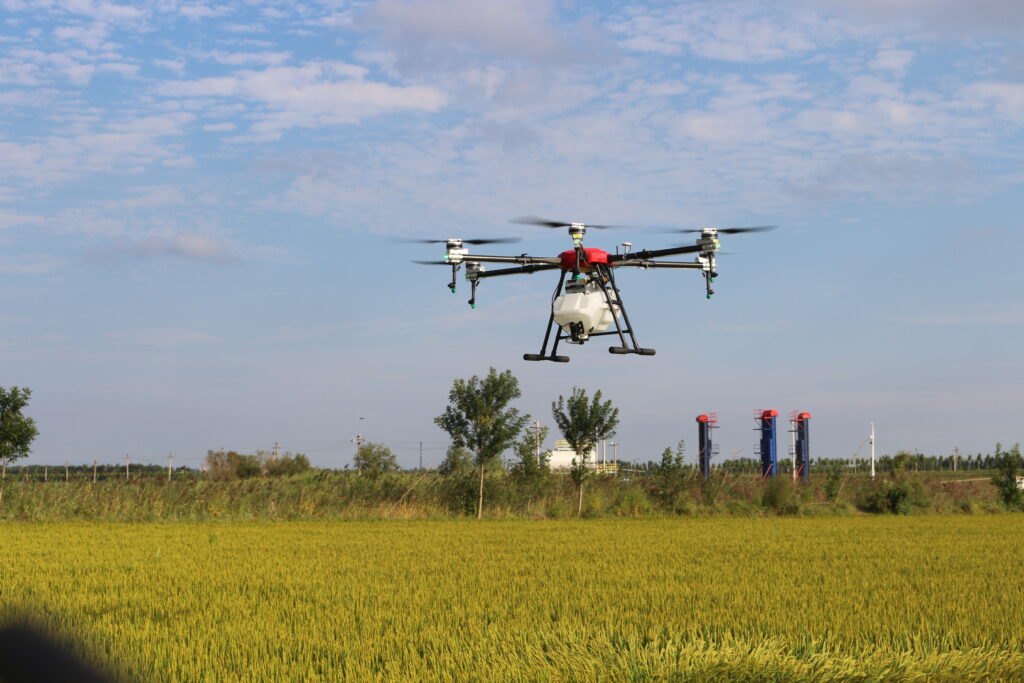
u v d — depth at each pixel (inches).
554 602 636.1
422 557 949.8
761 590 697.0
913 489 2066.9
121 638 477.7
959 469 4534.9
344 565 869.2
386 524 1491.1
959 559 946.7
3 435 1412.4
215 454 2859.3
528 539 1192.8
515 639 482.9
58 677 175.6
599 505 1788.9
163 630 509.4
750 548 1070.4
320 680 400.5
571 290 835.4
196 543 1099.3
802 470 2477.9
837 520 1696.6
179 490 1683.1
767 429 2476.6
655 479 1934.1
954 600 642.2
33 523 1440.7
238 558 925.2
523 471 1770.4
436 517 1688.0
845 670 415.8
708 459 2439.7
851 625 533.3
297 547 1056.8
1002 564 899.4
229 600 637.9
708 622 546.9
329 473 2033.7
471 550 1031.6
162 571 812.0
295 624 543.2
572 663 419.8
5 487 1556.3
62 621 527.5
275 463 2952.8
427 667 427.2
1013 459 2172.7
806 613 580.4
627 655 429.1
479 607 607.2
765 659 423.2
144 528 1348.4
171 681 394.0
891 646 480.1
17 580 743.1
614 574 804.0
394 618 561.9
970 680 415.5
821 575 802.8
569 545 1102.4
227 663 434.6
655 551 1029.2
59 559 908.6
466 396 1732.3
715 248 812.0
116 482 1685.5
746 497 1982.0
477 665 424.5
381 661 448.5
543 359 863.1
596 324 827.4
